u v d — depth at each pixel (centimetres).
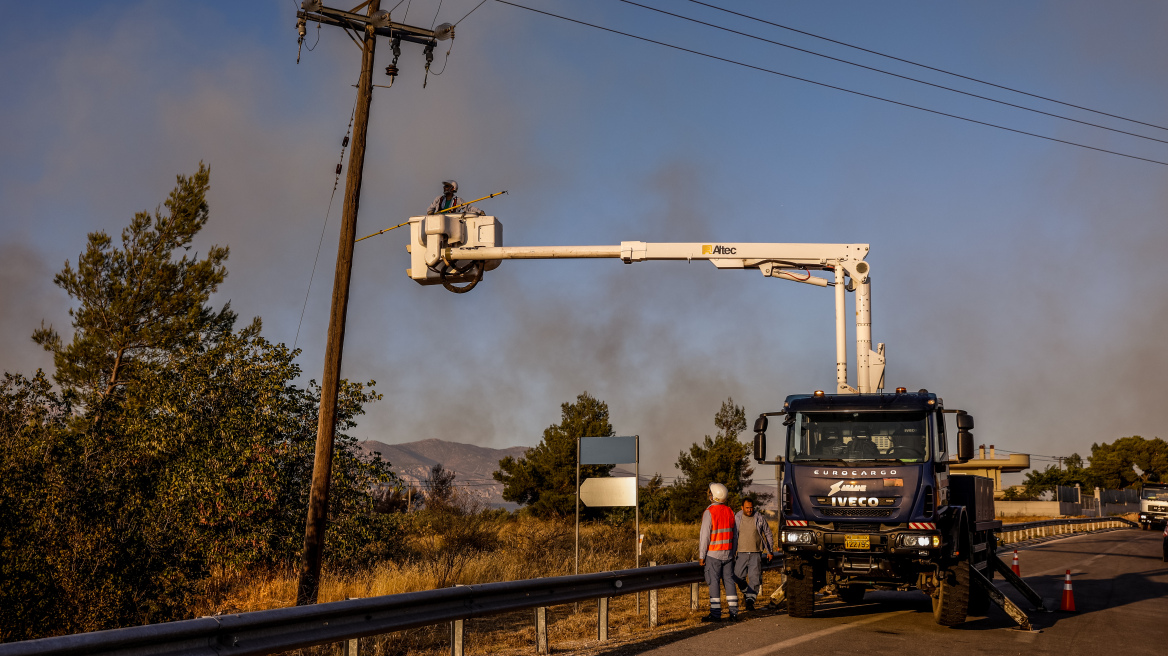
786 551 1252
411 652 988
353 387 1908
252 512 1644
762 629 1164
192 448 1620
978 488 1436
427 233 1555
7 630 1066
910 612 1397
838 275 1488
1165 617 1384
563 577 1012
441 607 849
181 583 1259
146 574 1204
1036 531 4316
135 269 2547
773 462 1347
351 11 1598
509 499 4859
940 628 1220
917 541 1182
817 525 1233
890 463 1219
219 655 610
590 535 2928
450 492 3834
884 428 1249
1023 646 1067
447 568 1734
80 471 1221
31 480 1161
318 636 700
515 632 1159
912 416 1244
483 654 974
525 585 950
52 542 1128
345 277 1520
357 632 741
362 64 1596
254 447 1689
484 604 899
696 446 4556
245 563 1623
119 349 2447
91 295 2517
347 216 1540
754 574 1359
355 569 1822
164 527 1305
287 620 672
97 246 2522
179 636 583
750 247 1508
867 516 1211
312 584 1413
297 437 1848
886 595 1672
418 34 1628
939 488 1231
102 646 532
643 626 1216
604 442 1490
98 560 1152
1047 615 1409
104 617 1123
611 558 2044
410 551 2109
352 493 1867
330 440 1471
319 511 1445
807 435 1278
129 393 1711
